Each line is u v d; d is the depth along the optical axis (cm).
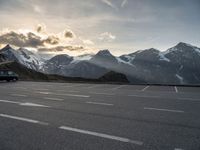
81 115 945
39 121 839
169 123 811
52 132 696
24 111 1035
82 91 2044
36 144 589
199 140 622
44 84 3153
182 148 562
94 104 1251
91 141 612
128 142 605
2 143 598
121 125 780
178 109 1098
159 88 2431
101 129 730
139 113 993
